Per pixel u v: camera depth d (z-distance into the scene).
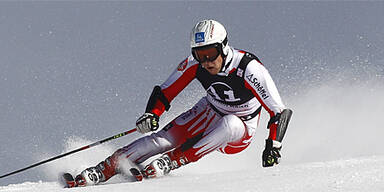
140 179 15.53
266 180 11.79
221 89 17.34
